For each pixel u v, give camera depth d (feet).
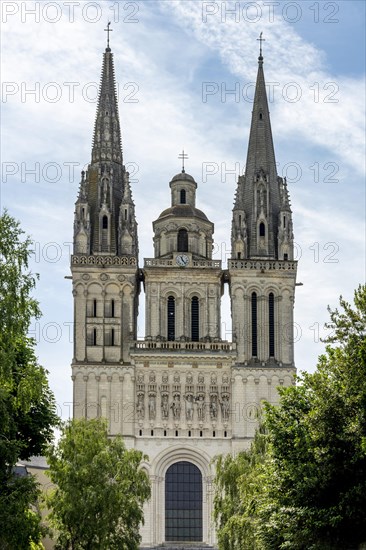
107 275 442.50
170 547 416.26
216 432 429.79
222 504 321.93
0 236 230.07
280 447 226.17
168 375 433.89
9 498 221.25
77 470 314.55
